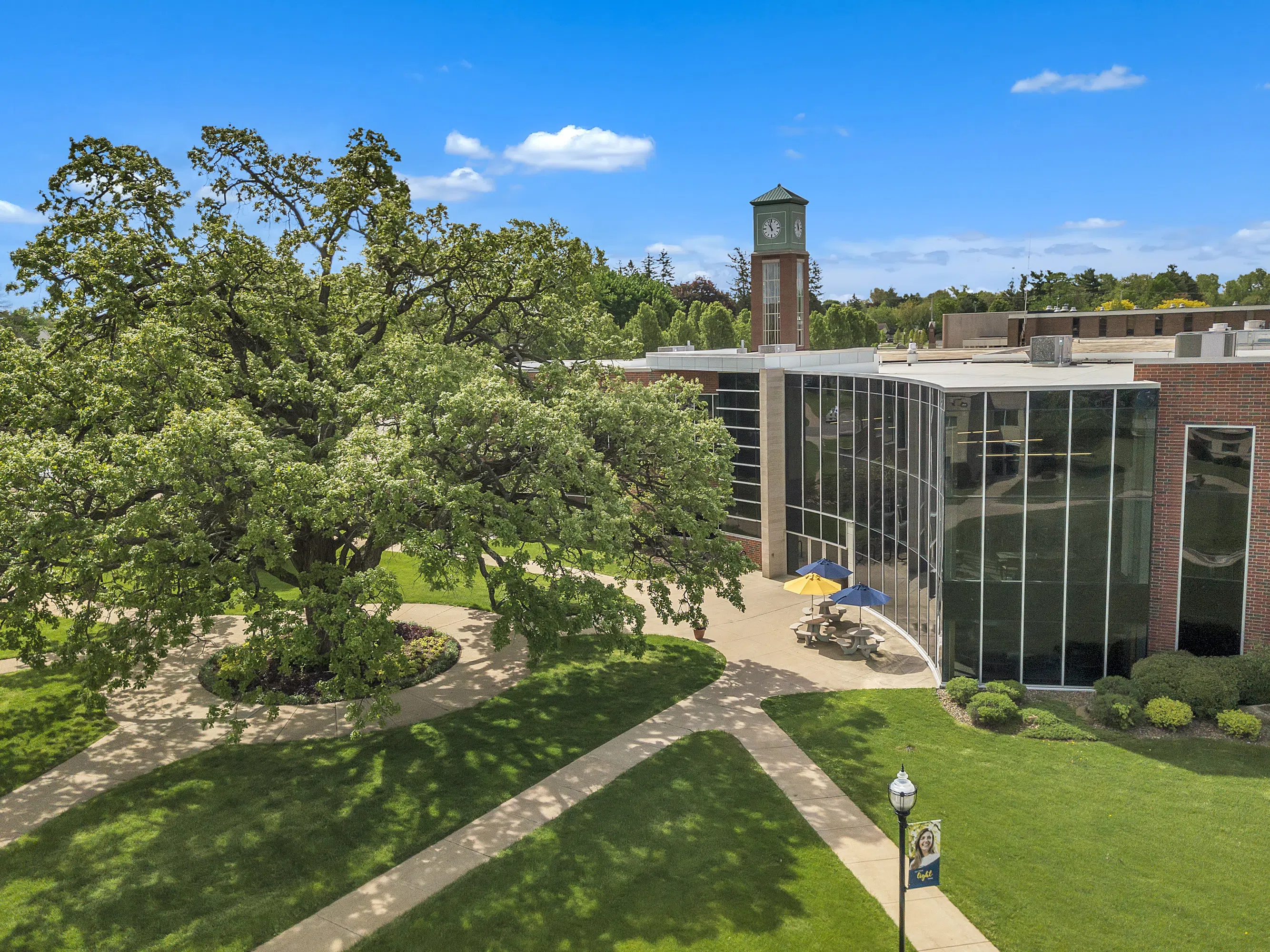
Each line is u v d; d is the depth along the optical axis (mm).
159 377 19203
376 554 22406
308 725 21297
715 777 18578
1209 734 19734
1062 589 22016
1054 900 14250
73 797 18219
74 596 16641
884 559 28484
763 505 33438
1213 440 20859
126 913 14445
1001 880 14805
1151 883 14578
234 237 21000
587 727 21062
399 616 29578
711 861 15609
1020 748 19500
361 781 18594
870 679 23734
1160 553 21734
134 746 20438
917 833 12586
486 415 19062
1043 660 22422
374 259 23781
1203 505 21172
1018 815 16750
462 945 13555
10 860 16047
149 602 16531
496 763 19328
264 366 21969
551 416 19375
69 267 19000
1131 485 21344
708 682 23766
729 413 34594
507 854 15875
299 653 16750
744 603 29141
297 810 17516
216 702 22797
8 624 15398
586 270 26172
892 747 19719
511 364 27125
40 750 20312
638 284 97938
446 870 15477
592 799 17750
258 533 16109
